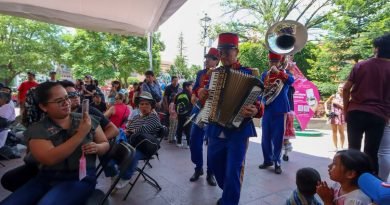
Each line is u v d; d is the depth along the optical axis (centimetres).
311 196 218
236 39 263
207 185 362
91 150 201
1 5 484
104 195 195
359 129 277
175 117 634
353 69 284
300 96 833
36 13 516
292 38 393
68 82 262
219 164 283
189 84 605
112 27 604
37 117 224
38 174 204
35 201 186
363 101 273
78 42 1484
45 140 190
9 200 182
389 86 267
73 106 256
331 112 609
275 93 410
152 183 359
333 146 626
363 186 148
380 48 271
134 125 364
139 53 1535
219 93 249
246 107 247
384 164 278
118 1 423
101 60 1508
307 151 577
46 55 1991
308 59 1450
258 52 1565
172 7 396
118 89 768
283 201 317
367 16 1230
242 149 262
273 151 420
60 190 185
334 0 1355
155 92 664
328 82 1284
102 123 251
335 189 196
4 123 425
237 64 263
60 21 574
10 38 1916
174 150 562
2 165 424
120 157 210
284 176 401
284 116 412
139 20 535
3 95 468
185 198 321
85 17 543
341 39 1237
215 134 270
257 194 335
